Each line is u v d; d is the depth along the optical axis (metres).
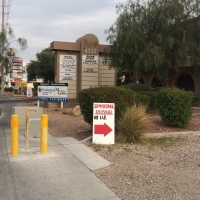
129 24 17.30
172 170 6.13
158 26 16.94
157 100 10.96
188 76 29.31
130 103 9.45
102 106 8.42
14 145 7.00
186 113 10.37
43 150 7.28
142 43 16.70
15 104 25.69
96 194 4.82
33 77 52.47
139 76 32.38
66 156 7.03
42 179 5.47
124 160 6.83
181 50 16.62
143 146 8.20
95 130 8.41
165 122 11.03
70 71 20.73
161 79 21.89
